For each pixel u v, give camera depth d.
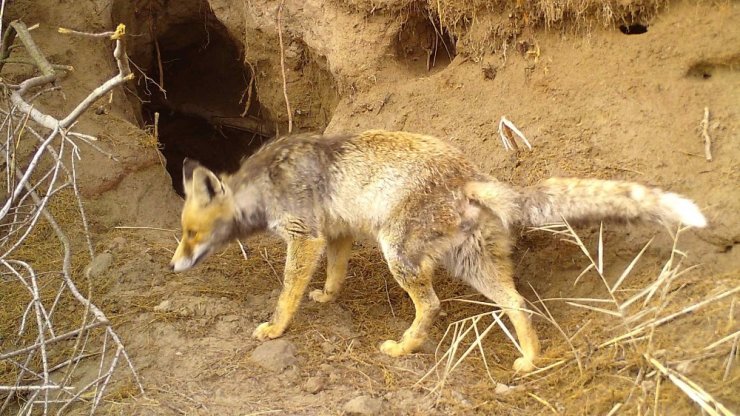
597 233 3.12
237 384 2.91
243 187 3.08
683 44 3.15
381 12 3.50
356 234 3.11
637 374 2.81
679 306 2.89
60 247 3.36
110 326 2.89
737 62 3.12
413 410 2.84
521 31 3.32
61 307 3.16
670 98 3.15
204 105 4.45
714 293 2.89
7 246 3.34
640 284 3.02
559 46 3.29
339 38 3.56
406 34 3.55
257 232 3.14
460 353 3.05
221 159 4.57
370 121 3.51
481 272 2.99
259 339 3.03
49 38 3.73
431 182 2.99
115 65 3.89
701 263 3.00
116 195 3.56
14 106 3.19
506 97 3.33
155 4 4.10
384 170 3.03
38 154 2.91
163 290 3.18
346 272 3.22
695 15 3.15
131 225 3.51
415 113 3.45
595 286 3.10
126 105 3.85
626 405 2.76
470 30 3.40
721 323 2.82
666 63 3.17
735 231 2.98
